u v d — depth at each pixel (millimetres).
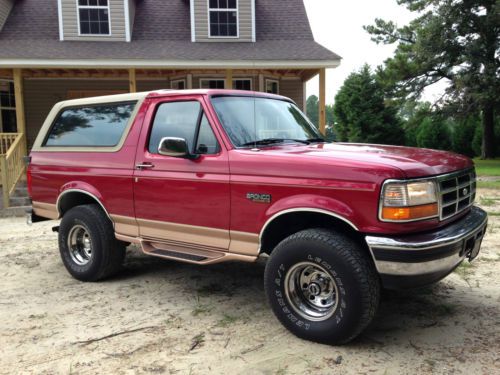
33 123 15312
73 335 3760
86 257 5266
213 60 12828
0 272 5590
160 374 3131
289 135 4527
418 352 3344
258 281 5082
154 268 5641
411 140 30922
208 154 4051
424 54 23422
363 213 3229
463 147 28125
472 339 3533
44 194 5492
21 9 15094
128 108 4840
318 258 3375
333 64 12953
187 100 4320
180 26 15328
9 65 12070
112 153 4801
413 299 4363
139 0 16000
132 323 3980
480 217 3924
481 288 4609
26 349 3531
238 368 3182
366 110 30656
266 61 12844
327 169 3383
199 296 4629
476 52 22125
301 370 3131
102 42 14242
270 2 16250
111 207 4812
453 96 23203
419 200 3217
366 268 3268
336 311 3355
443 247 3207
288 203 3516
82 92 15547
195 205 4105
